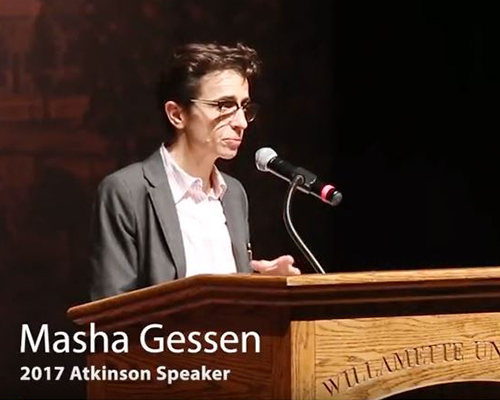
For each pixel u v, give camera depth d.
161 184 6.29
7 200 10.77
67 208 10.98
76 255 10.99
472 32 12.41
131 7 11.16
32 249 10.84
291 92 12.09
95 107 11.05
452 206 12.47
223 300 4.48
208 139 6.31
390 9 12.48
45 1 10.84
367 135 12.41
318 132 12.22
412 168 12.48
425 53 12.48
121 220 6.17
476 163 12.43
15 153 10.78
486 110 12.41
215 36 11.59
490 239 12.42
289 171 5.67
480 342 4.65
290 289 4.29
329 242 12.28
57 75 10.91
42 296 10.88
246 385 4.50
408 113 12.51
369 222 12.41
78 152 11.00
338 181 12.34
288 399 4.38
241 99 6.36
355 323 4.46
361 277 4.38
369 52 12.40
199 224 6.40
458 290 4.55
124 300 4.68
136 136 11.20
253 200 11.88
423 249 12.46
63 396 10.71
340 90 12.32
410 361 4.55
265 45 11.91
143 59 11.22
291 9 12.03
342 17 12.30
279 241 11.98
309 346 4.40
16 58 10.77
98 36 11.05
